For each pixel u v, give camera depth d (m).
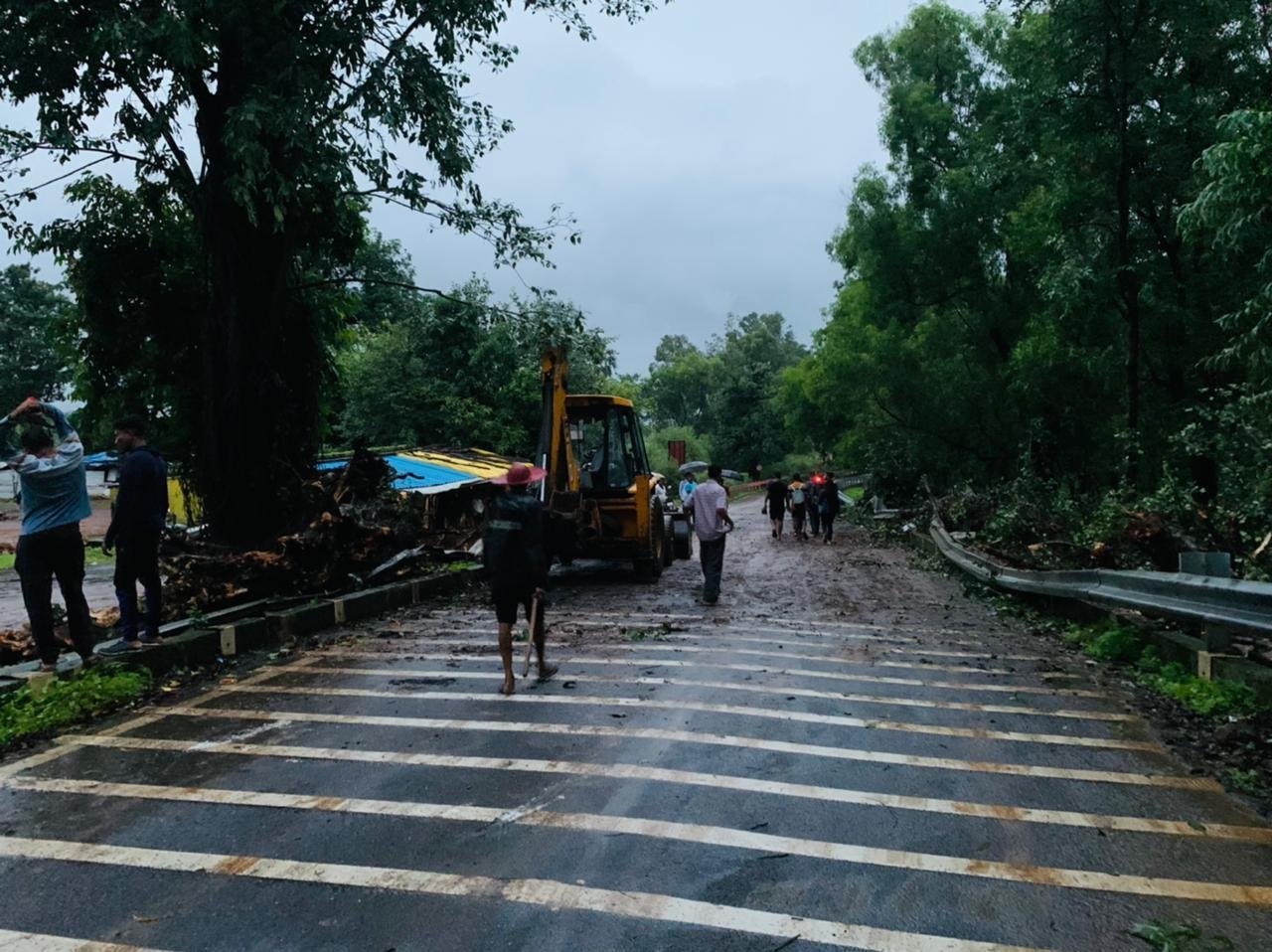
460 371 27.52
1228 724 5.39
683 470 13.27
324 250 12.83
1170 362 15.26
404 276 33.69
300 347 12.41
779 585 13.44
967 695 6.36
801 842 3.83
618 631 9.04
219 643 7.68
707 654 7.80
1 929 3.17
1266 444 9.27
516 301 26.50
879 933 3.09
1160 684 6.54
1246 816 4.14
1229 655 6.47
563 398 12.98
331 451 21.36
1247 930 3.12
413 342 28.11
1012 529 13.49
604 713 5.84
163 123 9.51
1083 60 12.98
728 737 5.28
